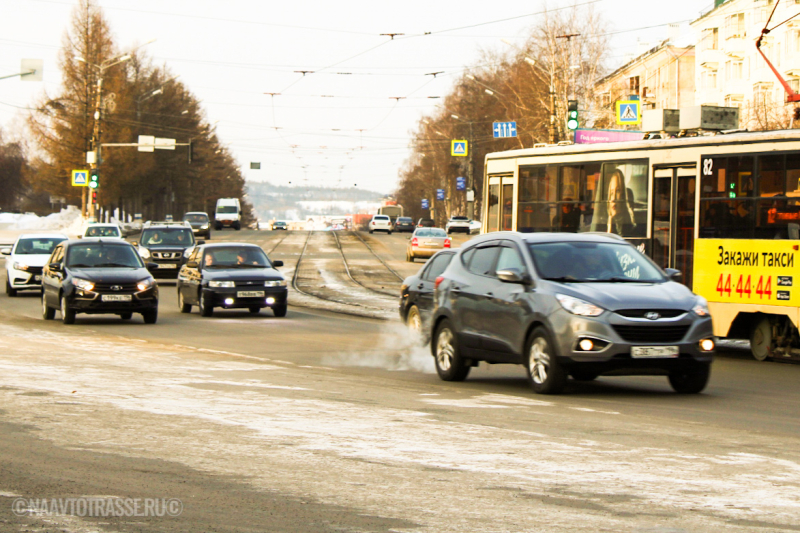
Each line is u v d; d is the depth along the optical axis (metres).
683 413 17.64
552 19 122.94
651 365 18.67
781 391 21.50
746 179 28.42
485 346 21.16
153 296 38.44
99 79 113.38
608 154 33.59
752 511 10.36
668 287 19.89
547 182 36.69
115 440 14.03
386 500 10.76
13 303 49.72
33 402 17.47
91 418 15.84
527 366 19.92
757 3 132.12
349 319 42.50
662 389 21.23
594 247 21.03
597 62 122.81
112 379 20.95
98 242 40.66
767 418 17.28
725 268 28.84
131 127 147.12
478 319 21.44
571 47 122.81
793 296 26.91
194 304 43.78
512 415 16.84
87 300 37.25
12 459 12.75
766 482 11.73
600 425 15.90
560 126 119.81
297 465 12.51
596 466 12.59
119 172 142.50
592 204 34.31
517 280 20.16
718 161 29.27
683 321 18.91
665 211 31.17
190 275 44.38
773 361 28.50
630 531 9.59
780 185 27.44
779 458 13.24
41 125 141.00
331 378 22.38
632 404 18.69
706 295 29.36
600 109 122.94
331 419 16.00
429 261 30.00
